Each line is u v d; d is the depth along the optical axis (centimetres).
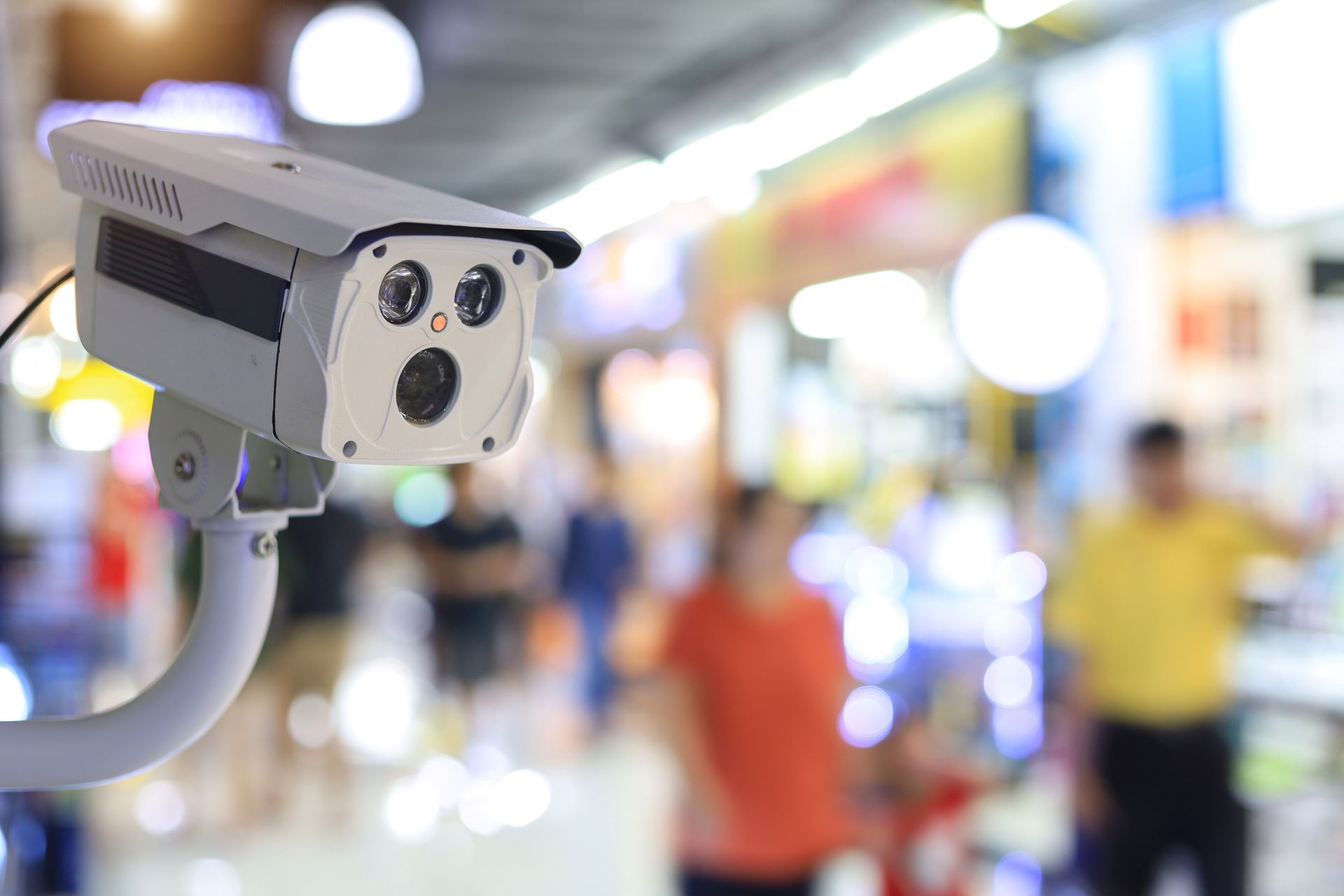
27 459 698
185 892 470
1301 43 514
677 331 1072
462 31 620
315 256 81
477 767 648
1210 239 573
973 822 337
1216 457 568
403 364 82
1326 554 493
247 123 459
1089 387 612
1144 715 363
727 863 271
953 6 390
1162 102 588
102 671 504
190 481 95
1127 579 364
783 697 271
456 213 83
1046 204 624
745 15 596
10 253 935
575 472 1327
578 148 877
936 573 613
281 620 570
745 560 274
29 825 338
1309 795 471
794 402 863
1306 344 554
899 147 726
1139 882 370
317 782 613
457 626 681
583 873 498
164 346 92
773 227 894
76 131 100
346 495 627
